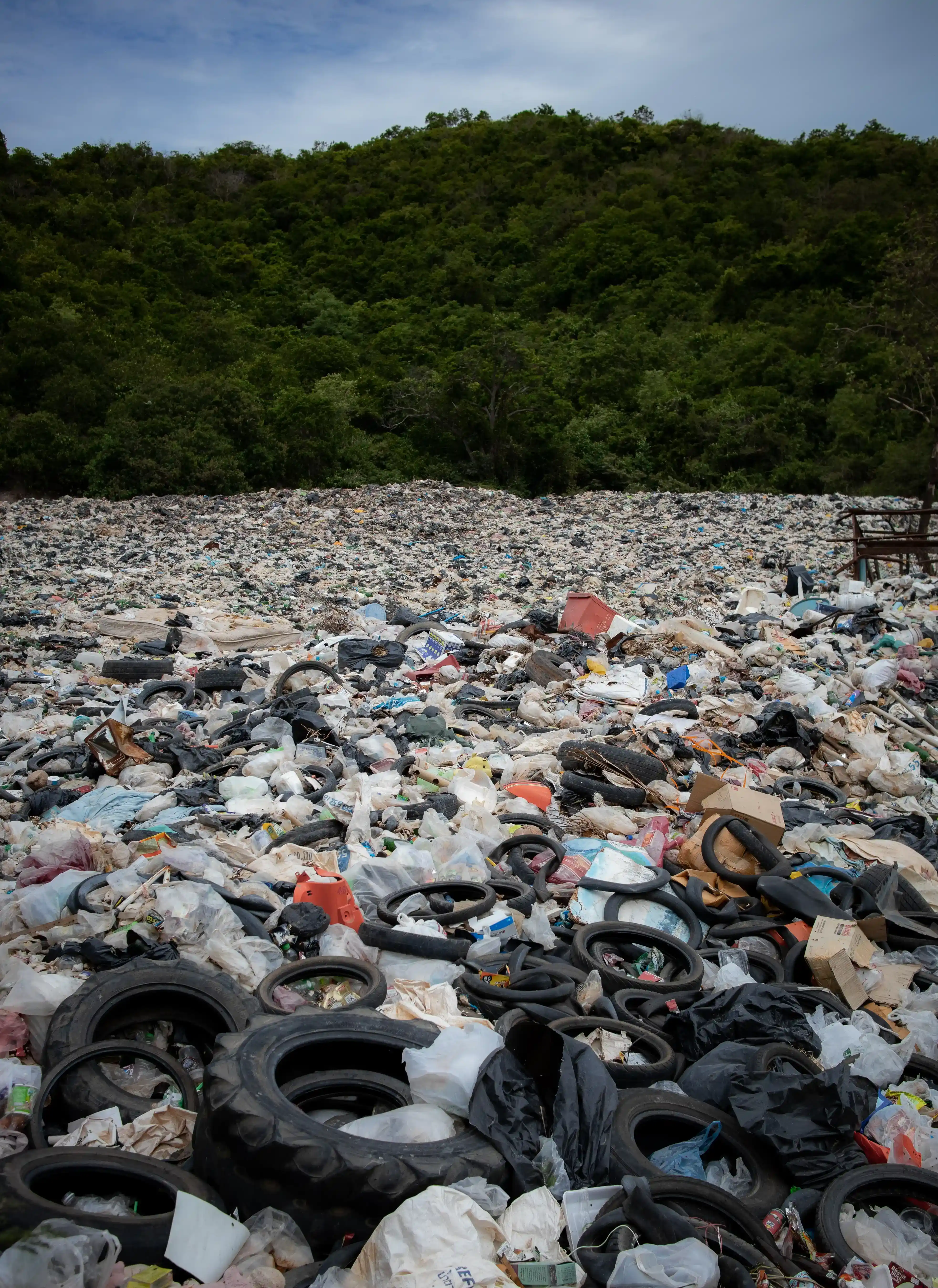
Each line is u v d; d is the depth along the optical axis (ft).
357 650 42.86
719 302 227.81
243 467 134.92
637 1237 11.07
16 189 244.01
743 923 19.86
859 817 26.58
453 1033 13.61
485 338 184.14
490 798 25.95
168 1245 10.55
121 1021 14.80
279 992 15.57
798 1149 12.46
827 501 121.19
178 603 56.90
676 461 176.55
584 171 322.75
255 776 28.22
